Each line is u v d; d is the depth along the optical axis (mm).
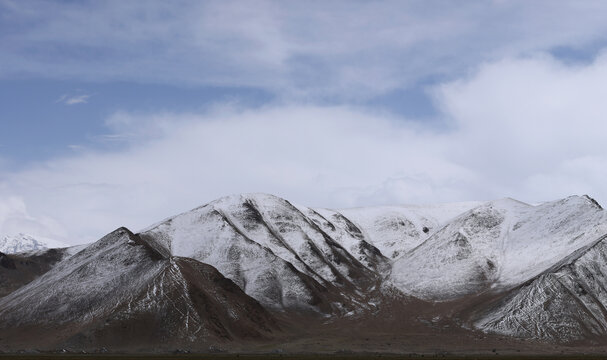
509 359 187000
